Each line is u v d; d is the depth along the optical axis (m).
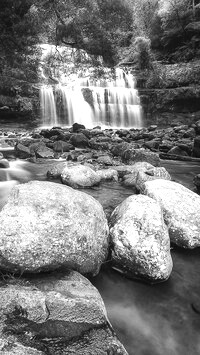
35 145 10.53
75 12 13.84
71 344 2.17
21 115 18.58
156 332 2.69
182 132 17.16
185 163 10.65
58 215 2.93
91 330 2.29
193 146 11.88
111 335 2.28
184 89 22.86
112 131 17.92
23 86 18.27
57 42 15.18
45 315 2.24
